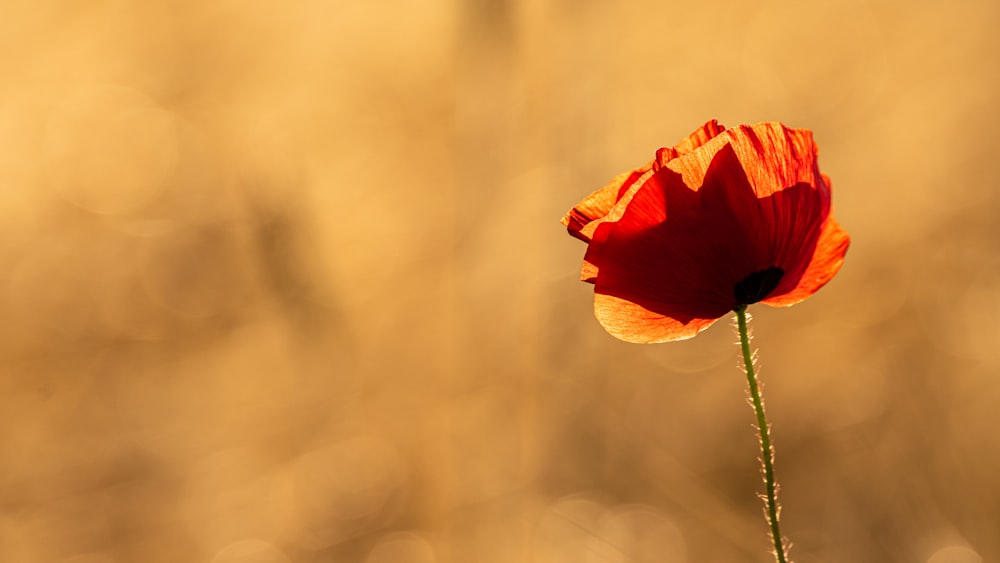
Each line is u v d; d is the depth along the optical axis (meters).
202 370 1.82
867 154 1.94
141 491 1.75
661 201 1.03
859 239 1.91
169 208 1.84
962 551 1.58
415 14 1.91
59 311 1.83
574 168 1.64
